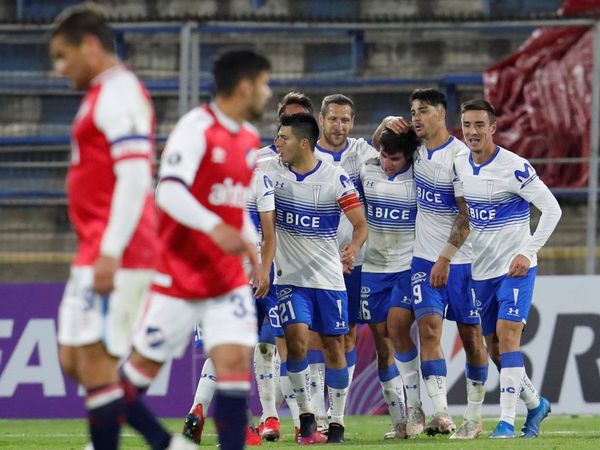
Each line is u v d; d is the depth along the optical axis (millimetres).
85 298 15555
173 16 45750
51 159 54906
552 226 29438
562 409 40656
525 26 46281
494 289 30219
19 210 52188
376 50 57562
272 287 31016
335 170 29547
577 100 50812
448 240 30484
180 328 18219
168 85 56938
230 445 17328
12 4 62438
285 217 29438
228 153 17844
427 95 31094
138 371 18250
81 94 56812
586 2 55438
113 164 15492
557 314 40812
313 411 31859
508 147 51688
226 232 16578
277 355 34344
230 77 17891
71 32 15688
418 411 31844
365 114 55656
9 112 56625
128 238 15242
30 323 42344
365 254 32906
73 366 16297
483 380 31062
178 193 16891
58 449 28016
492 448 25516
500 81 52125
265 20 46188
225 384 17484
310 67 56812
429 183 31156
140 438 32531
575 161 47594
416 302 31297
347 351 33562
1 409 42125
